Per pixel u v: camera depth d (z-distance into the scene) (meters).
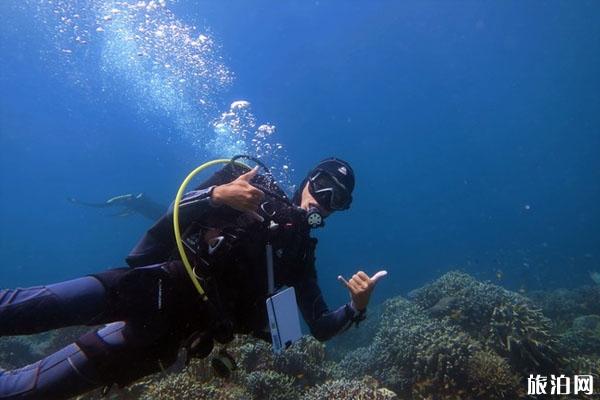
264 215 2.90
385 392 5.28
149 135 109.94
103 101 86.19
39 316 2.30
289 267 3.05
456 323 8.12
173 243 2.78
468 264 31.95
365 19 77.00
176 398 4.85
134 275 2.49
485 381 6.24
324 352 7.98
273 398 5.58
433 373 6.53
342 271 38.50
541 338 7.32
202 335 2.56
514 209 77.00
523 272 27.22
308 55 89.44
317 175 3.34
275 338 2.70
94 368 2.53
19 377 2.59
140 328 2.50
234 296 2.74
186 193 2.88
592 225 46.81
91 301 2.45
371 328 12.08
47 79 73.00
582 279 23.61
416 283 30.14
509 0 74.06
